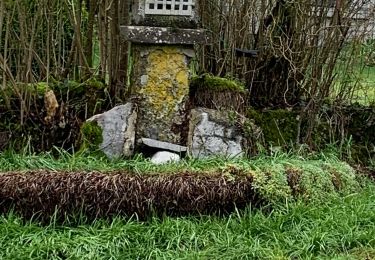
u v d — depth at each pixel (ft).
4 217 15.96
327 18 21.07
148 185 16.42
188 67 19.62
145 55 19.38
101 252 14.87
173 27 19.16
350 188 18.31
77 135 19.53
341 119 21.39
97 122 19.03
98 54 22.90
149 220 16.37
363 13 20.97
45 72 20.77
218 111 19.58
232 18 21.18
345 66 21.29
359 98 22.33
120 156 18.94
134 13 19.22
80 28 21.07
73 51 21.13
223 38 21.35
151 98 19.45
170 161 18.29
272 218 16.43
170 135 19.51
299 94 21.80
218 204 16.76
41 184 16.08
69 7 21.12
